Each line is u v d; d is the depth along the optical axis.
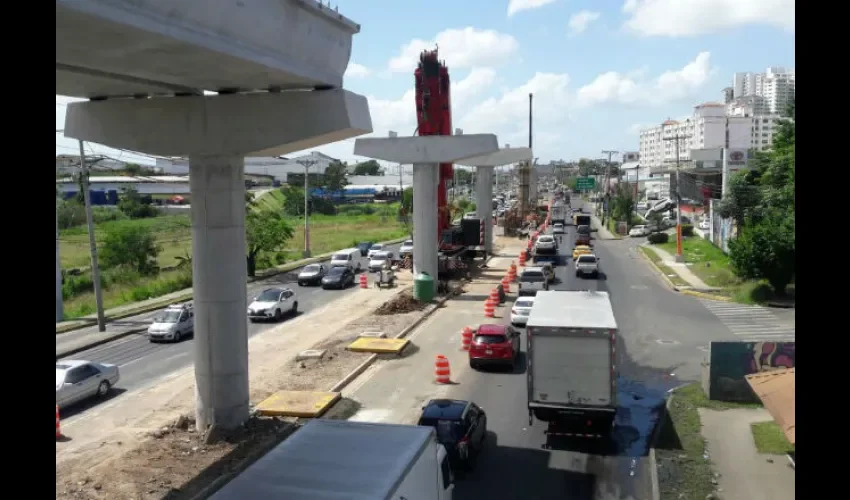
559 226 92.56
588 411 17.23
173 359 28.62
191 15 12.32
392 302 38.97
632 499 14.12
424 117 47.84
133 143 18.72
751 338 30.08
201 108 18.25
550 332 17.33
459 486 14.84
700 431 17.66
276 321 35.75
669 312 36.59
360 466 9.61
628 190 110.06
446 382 23.59
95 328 35.38
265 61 14.68
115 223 85.94
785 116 69.44
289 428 18.78
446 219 56.81
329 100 17.64
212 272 18.38
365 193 183.00
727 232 58.62
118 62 14.09
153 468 15.83
